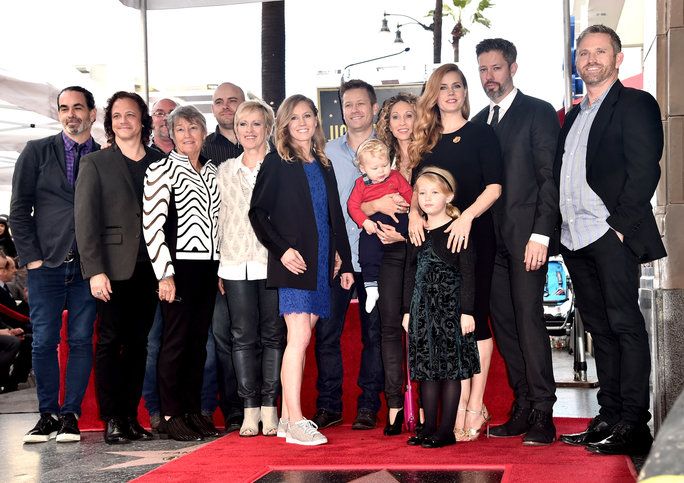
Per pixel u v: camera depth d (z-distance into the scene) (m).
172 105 6.20
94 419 5.67
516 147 4.57
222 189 5.05
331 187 4.90
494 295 4.75
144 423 5.64
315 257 4.68
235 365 4.98
